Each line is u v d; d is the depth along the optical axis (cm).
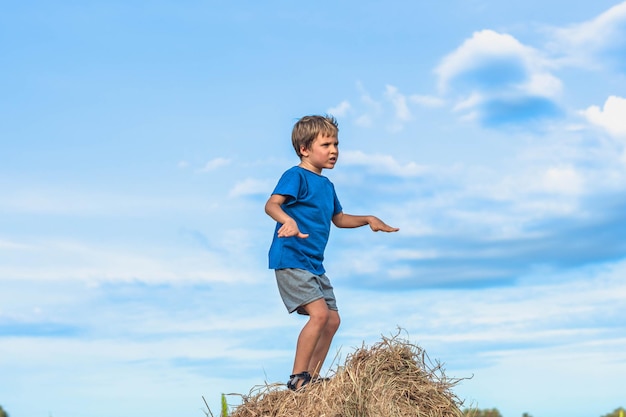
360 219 576
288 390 458
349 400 424
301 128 540
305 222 523
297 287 509
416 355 471
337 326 529
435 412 450
